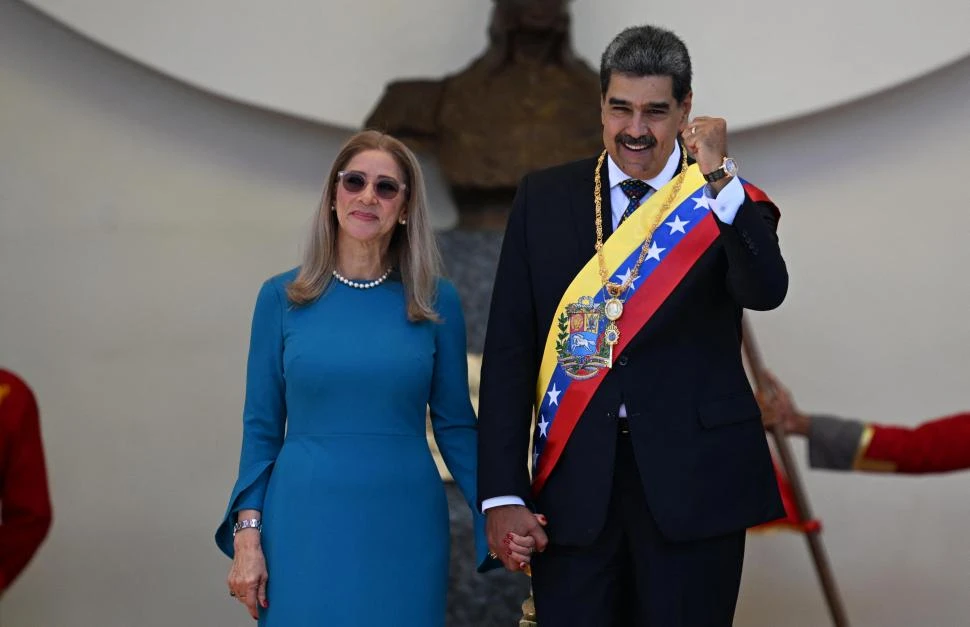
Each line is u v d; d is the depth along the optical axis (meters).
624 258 11.95
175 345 21.02
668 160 12.18
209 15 20.95
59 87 20.77
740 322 12.29
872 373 20.91
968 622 20.25
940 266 20.67
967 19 20.08
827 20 20.92
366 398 12.57
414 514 12.50
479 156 19.56
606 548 11.72
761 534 18.48
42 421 20.39
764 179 21.52
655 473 11.43
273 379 12.93
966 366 20.47
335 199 13.08
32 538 14.66
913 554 20.48
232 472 21.03
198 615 20.67
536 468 12.06
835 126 21.23
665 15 21.50
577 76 19.91
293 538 12.31
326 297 12.91
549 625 11.87
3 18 20.56
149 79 21.14
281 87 21.23
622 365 11.70
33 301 20.53
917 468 16.70
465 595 18.45
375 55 21.58
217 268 21.30
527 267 12.29
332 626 12.17
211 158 21.41
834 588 17.28
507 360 12.15
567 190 12.35
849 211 21.14
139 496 20.67
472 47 21.69
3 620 19.97
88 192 20.88
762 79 21.19
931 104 20.78
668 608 11.48
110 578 20.45
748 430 11.71
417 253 13.03
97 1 20.34
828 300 21.14
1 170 20.50
